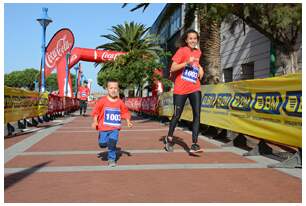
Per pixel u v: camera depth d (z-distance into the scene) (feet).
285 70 41.88
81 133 36.52
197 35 23.13
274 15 33.42
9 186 14.85
